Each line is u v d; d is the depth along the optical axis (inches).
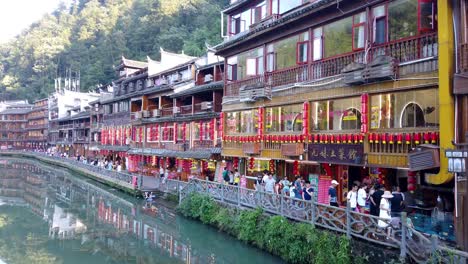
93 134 2501.2
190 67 1449.3
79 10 5664.4
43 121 3816.4
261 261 622.2
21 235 887.7
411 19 521.7
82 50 4308.6
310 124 689.0
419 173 544.1
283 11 835.4
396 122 534.0
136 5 4057.6
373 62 538.9
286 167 832.9
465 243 393.7
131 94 1796.3
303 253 529.7
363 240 470.0
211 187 874.8
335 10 628.7
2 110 4247.0
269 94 777.6
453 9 456.8
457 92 439.2
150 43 3289.9
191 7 2984.7
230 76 964.0
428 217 480.4
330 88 638.5
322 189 725.9
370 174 648.4
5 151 3690.9
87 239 852.6
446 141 444.8
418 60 496.4
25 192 1499.8
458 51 449.7
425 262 383.9
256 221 663.8
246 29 999.0
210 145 1197.1
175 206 1027.3
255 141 842.8
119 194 1379.2
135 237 860.6
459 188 409.1
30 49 4918.8
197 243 783.7
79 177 1941.4
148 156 1685.5
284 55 762.2
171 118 1429.6
